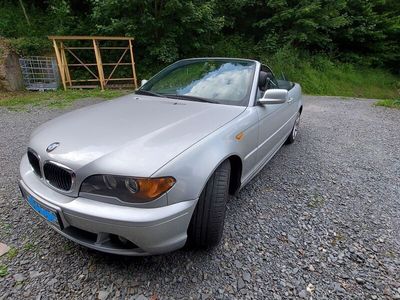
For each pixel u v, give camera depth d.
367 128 5.54
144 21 9.84
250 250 2.01
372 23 15.05
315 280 1.77
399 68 16.78
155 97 2.67
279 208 2.55
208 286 1.70
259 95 2.65
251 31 14.52
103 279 1.72
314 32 13.70
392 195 2.88
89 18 11.33
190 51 11.92
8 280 1.70
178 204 1.56
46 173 1.71
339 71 14.18
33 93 8.75
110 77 10.44
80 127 1.90
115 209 1.48
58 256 1.90
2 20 11.47
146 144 1.65
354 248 2.07
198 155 1.69
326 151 4.13
